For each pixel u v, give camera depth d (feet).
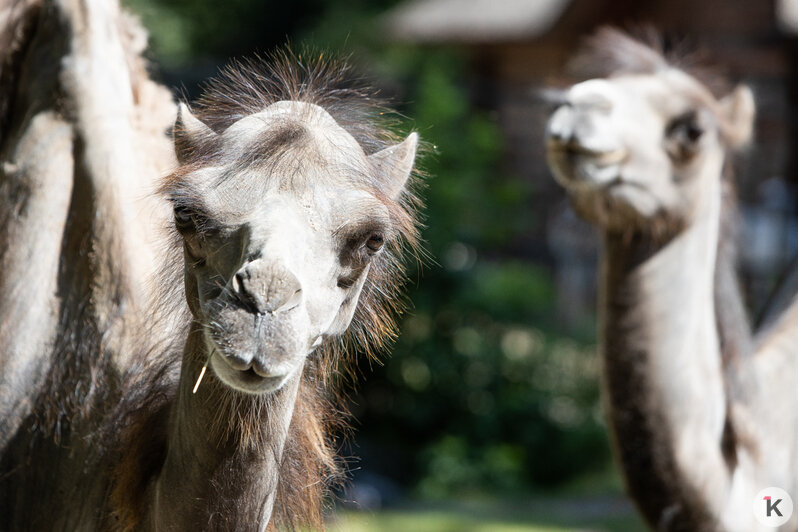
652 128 31.91
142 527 20.12
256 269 16.16
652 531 32.55
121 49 26.43
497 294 80.84
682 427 31.73
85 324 23.13
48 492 22.29
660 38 39.47
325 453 20.94
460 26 107.14
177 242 20.24
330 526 22.44
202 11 130.82
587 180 31.76
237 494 18.54
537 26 103.91
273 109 19.13
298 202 17.22
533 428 75.77
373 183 18.67
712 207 32.94
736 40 96.78
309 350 17.54
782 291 39.45
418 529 60.39
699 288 32.40
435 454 73.31
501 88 111.86
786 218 91.04
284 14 137.39
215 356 16.84
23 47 26.73
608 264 32.83
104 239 23.66
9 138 26.25
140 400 20.65
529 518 64.54
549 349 80.64
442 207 79.87
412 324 79.41
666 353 31.86
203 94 21.70
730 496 32.30
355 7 131.54
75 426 22.30
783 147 95.14
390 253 20.68
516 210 86.58
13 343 23.35
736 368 33.27
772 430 34.53
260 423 18.25
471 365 78.84
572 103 31.78
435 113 82.38
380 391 79.25
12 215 24.61
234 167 17.58
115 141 24.68
